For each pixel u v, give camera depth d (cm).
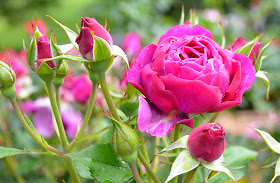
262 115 124
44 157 62
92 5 162
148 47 38
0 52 79
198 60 35
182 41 37
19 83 66
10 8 244
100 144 39
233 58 38
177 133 39
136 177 36
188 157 35
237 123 106
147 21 146
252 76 37
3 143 64
